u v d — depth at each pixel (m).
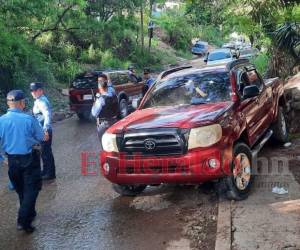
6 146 5.79
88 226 5.91
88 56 30.53
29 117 5.78
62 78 25.30
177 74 7.79
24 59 19.95
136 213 6.24
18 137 5.73
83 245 5.33
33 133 5.81
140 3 35.09
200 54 53.28
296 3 11.81
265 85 8.33
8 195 7.62
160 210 6.28
